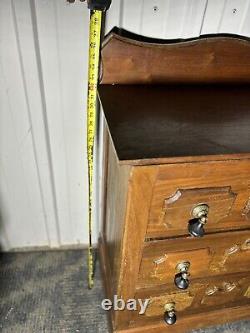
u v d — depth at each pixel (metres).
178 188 0.76
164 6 0.94
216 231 0.91
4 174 1.26
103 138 1.13
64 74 1.04
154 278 0.97
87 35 0.97
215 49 0.95
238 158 0.71
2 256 1.51
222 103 0.90
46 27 0.94
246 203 0.85
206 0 0.94
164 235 0.86
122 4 0.93
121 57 0.91
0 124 1.13
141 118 0.79
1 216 1.40
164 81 0.97
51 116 1.13
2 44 0.96
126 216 0.80
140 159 0.66
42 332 1.26
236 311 1.26
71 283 1.43
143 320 1.15
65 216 1.44
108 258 1.26
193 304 1.15
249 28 1.02
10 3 0.89
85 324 1.30
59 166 1.27
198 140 0.73
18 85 1.05
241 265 1.04
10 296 1.37
